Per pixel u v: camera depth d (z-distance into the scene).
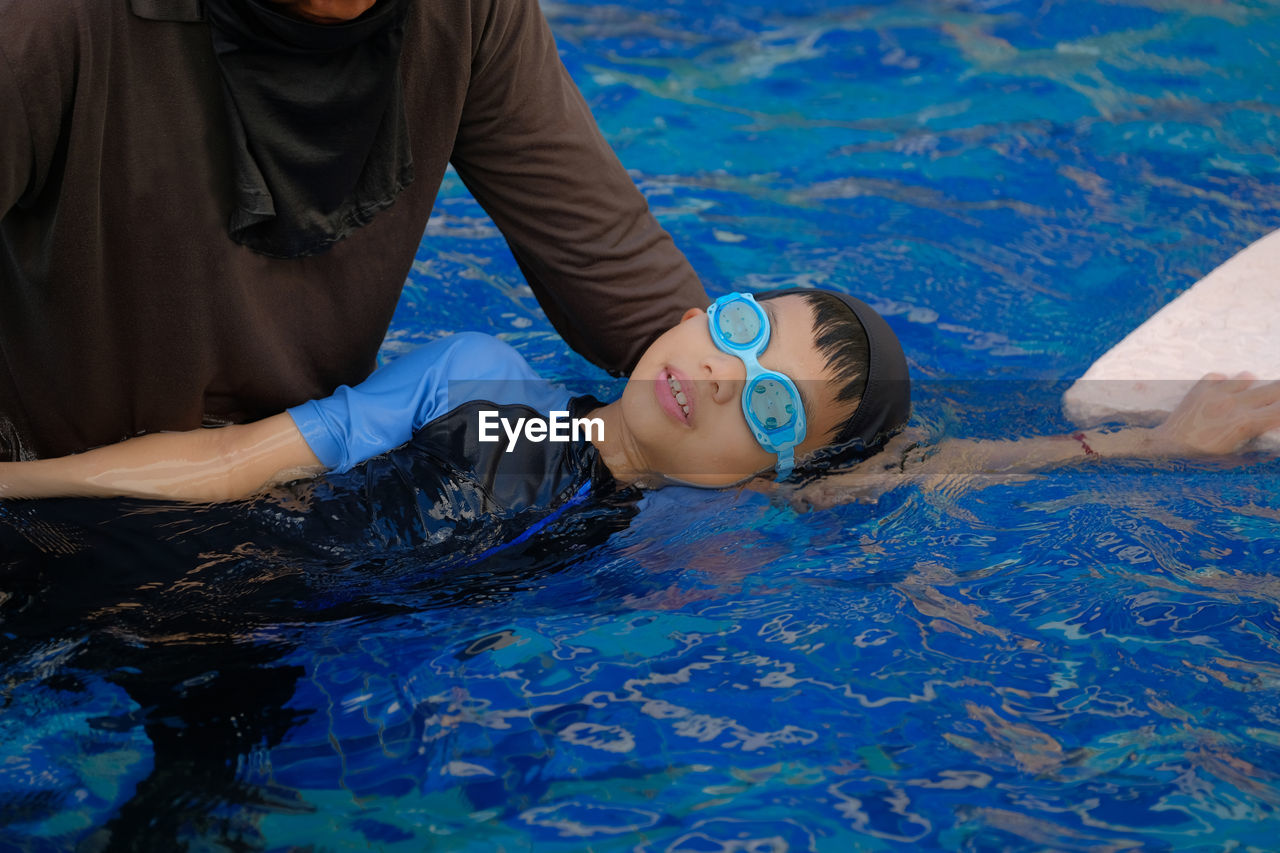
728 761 1.62
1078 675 1.77
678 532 2.18
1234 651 1.80
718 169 3.88
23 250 1.81
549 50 2.13
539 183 2.20
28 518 1.96
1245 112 4.11
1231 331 2.74
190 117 1.78
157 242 1.87
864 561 2.09
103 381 2.01
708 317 2.31
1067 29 4.77
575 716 1.71
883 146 4.01
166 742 1.63
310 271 2.06
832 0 5.08
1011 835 1.47
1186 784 1.55
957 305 3.16
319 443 2.17
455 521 2.10
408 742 1.66
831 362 2.32
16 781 1.55
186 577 1.91
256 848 1.47
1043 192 3.71
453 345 2.40
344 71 1.80
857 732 1.67
